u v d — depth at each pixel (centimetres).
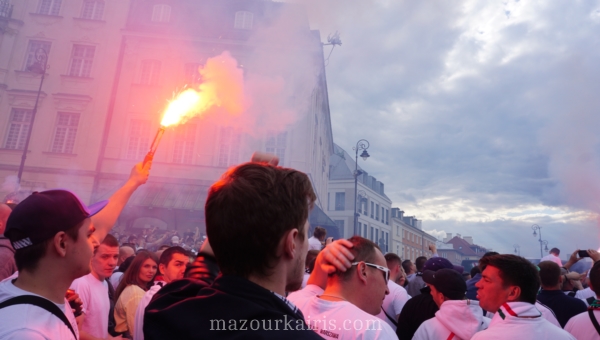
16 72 1816
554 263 369
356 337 162
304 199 111
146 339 99
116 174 1734
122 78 1830
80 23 1886
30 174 1716
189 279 134
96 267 299
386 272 195
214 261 152
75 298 177
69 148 1775
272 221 102
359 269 189
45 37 1862
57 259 145
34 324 124
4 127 1756
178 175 1725
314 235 727
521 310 220
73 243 148
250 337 85
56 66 1841
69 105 1802
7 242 255
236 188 105
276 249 103
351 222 3738
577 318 271
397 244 4791
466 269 2064
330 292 192
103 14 1906
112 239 310
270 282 105
